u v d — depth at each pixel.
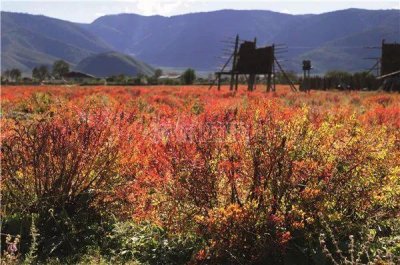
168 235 4.89
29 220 5.30
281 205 4.63
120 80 88.56
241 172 4.64
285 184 4.55
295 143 4.69
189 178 4.66
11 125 6.11
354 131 5.05
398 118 9.34
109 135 5.57
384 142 5.12
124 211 5.50
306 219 4.47
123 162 5.53
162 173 4.86
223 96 23.30
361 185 4.74
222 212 4.33
